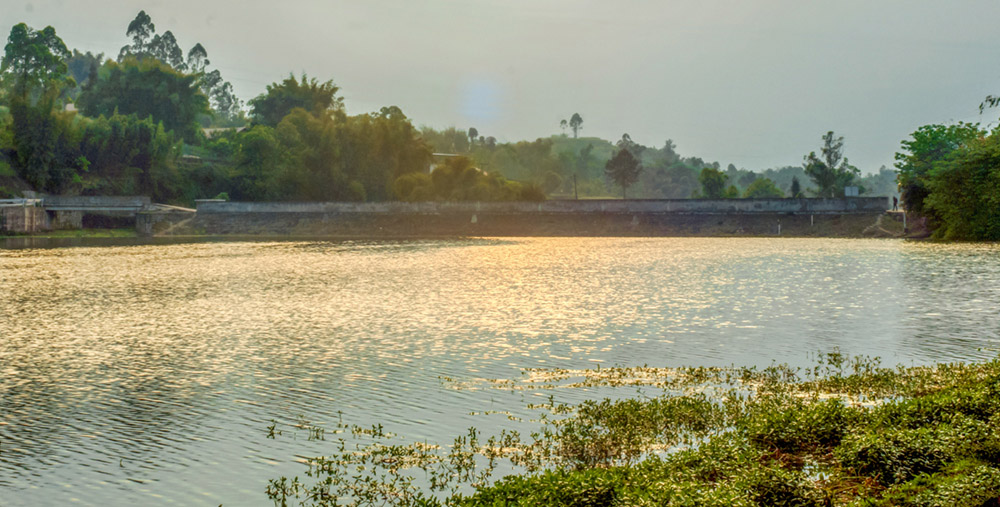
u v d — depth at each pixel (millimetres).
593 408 21828
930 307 40000
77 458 18156
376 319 37875
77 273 62000
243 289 50688
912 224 108375
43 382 25375
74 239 113500
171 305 43375
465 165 148000
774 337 32219
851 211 116875
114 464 17766
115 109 154875
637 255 79125
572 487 13406
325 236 124500
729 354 29000
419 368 26938
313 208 135625
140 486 16500
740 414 20812
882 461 14938
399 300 44812
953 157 94375
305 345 31297
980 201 92250
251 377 25828
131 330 35281
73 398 23375
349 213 135375
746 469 14203
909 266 62812
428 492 16203
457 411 21844
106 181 140625
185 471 17344
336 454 18438
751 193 179375
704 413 20922
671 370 26516
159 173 147375
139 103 173750
